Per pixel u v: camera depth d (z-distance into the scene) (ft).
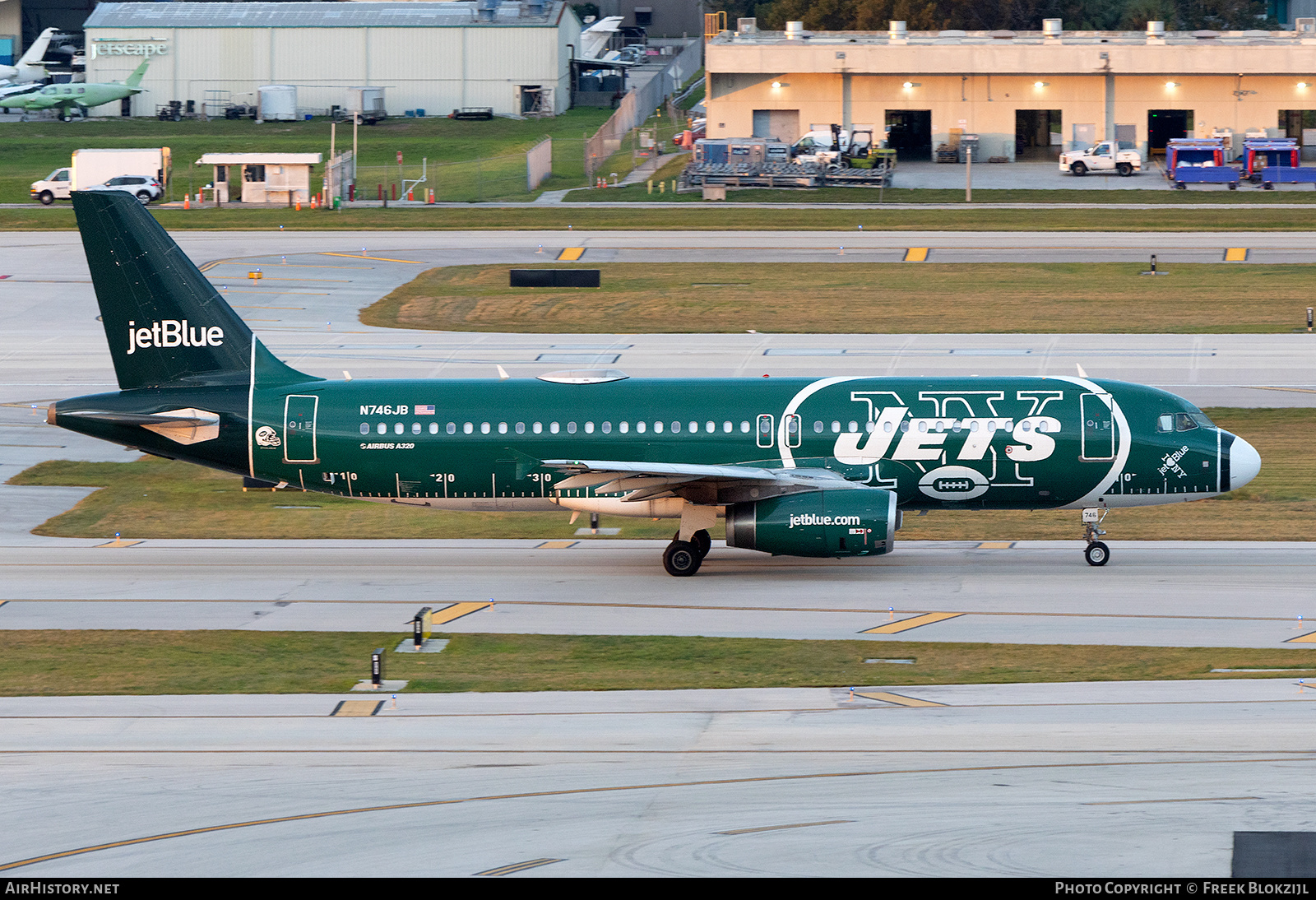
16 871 312.09
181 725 414.62
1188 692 427.33
